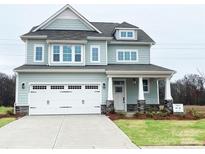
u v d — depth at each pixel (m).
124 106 24.34
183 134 12.12
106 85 22.56
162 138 11.14
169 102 22.11
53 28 25.36
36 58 23.84
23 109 21.59
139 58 26.16
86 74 22.52
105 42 24.62
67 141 10.61
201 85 46.94
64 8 25.28
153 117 18.98
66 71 22.09
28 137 11.47
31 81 21.91
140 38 26.72
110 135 11.91
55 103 22.03
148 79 25.00
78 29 25.62
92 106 22.36
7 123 16.09
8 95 42.66
